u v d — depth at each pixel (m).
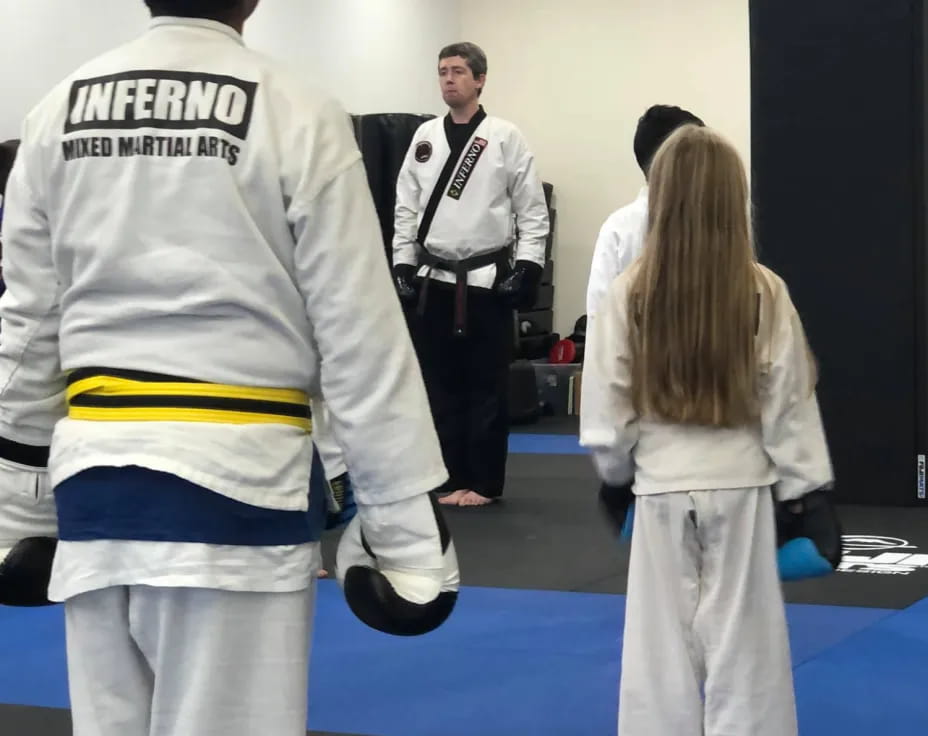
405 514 1.41
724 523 2.22
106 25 6.84
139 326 1.40
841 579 4.40
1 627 3.87
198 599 1.36
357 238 1.40
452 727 2.91
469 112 5.50
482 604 4.07
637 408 2.29
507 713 3.00
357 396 1.40
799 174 5.96
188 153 1.38
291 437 1.42
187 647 1.37
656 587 2.26
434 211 5.51
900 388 5.91
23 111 6.16
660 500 2.25
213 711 1.36
